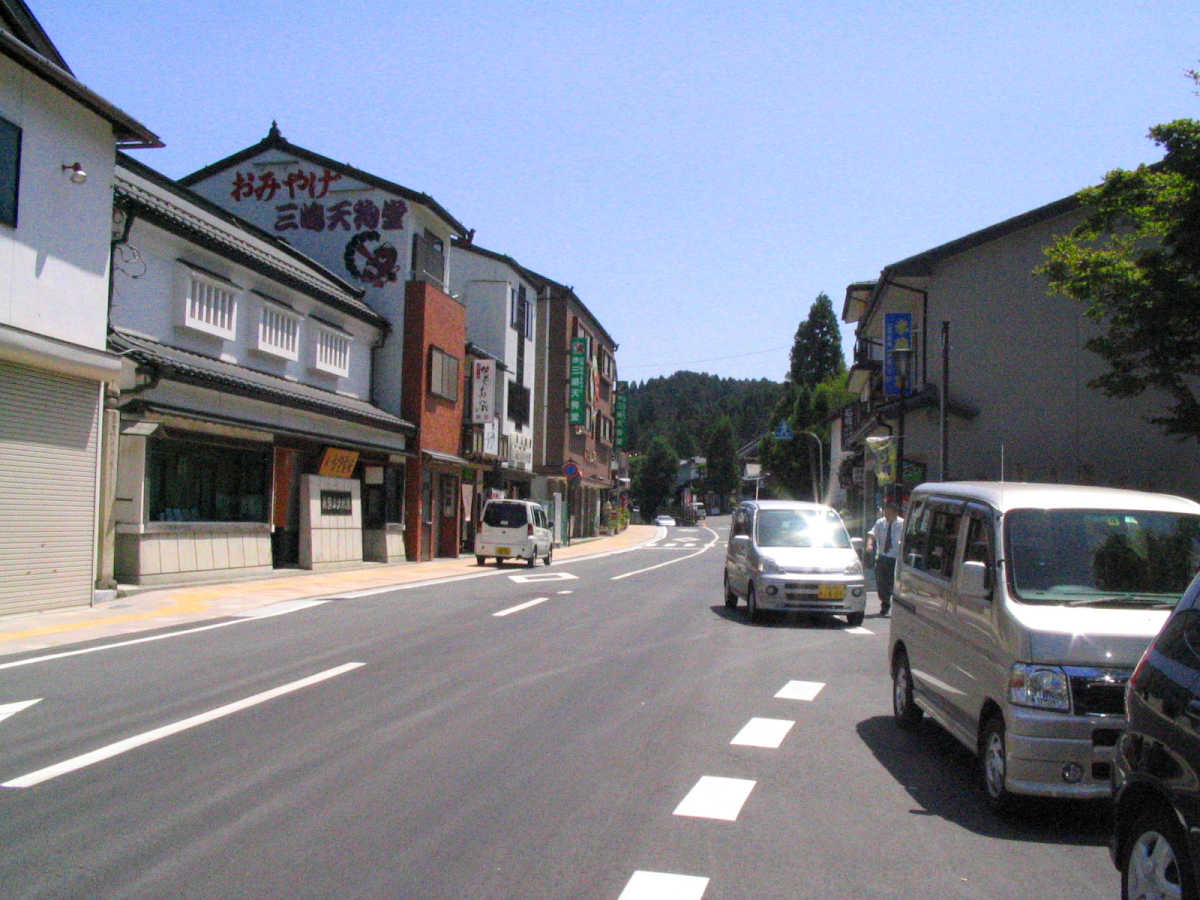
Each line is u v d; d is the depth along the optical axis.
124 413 16.41
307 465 24.25
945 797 6.34
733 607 17.69
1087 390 23.12
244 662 10.50
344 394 26.94
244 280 21.33
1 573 12.82
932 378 24.39
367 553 27.58
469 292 40.41
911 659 7.99
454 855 4.95
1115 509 6.62
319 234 29.80
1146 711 4.31
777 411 71.81
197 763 6.54
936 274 24.44
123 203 16.75
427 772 6.44
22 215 13.02
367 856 4.90
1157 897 4.00
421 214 30.39
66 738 7.14
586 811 5.73
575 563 32.53
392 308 29.38
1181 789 3.87
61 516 13.91
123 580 16.95
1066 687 5.60
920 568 8.02
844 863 5.04
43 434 13.52
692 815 5.73
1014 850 5.35
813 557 15.42
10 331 12.40
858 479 38.09
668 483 105.44
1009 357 23.66
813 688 9.95
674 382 185.88
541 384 48.62
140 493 16.97
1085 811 6.07
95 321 14.53
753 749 7.38
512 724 7.89
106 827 5.26
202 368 18.31
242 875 4.61
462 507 35.22
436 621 14.49
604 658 11.43
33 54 12.63
